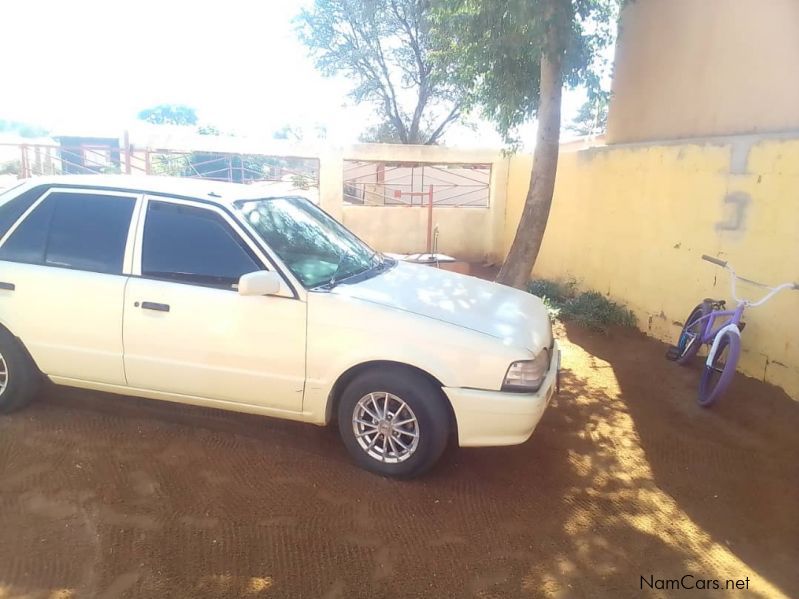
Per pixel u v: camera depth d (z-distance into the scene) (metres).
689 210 7.02
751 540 3.62
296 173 17.09
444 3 7.84
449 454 4.44
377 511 3.67
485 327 3.95
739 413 5.40
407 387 3.85
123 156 15.76
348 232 5.31
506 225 13.89
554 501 3.91
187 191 4.34
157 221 4.29
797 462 4.57
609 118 9.47
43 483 3.71
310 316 3.95
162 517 3.46
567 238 10.21
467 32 8.09
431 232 14.39
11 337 4.42
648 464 4.48
